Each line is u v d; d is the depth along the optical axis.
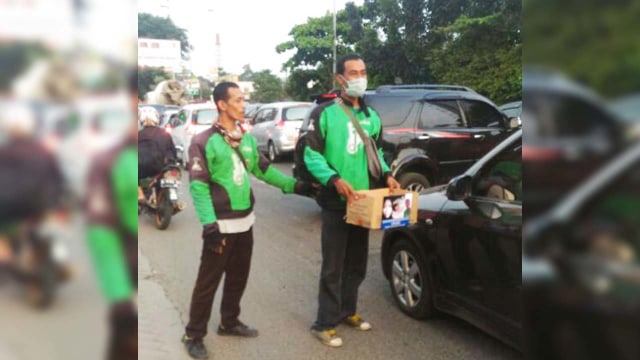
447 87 7.82
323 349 3.39
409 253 3.88
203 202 3.12
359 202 3.10
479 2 19.38
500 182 3.12
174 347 3.37
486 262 3.06
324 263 3.42
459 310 3.36
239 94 3.17
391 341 3.49
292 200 8.88
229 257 3.29
